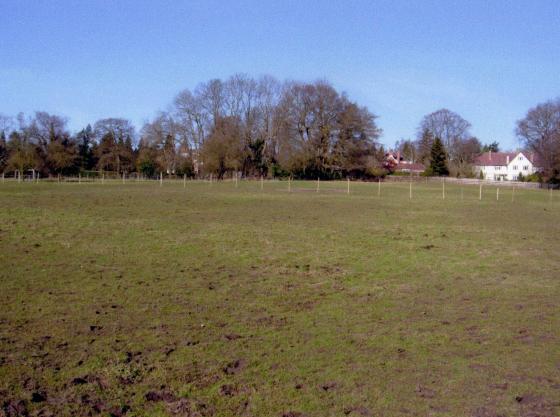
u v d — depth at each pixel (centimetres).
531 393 599
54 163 8506
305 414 547
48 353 702
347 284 1145
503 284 1164
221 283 1128
